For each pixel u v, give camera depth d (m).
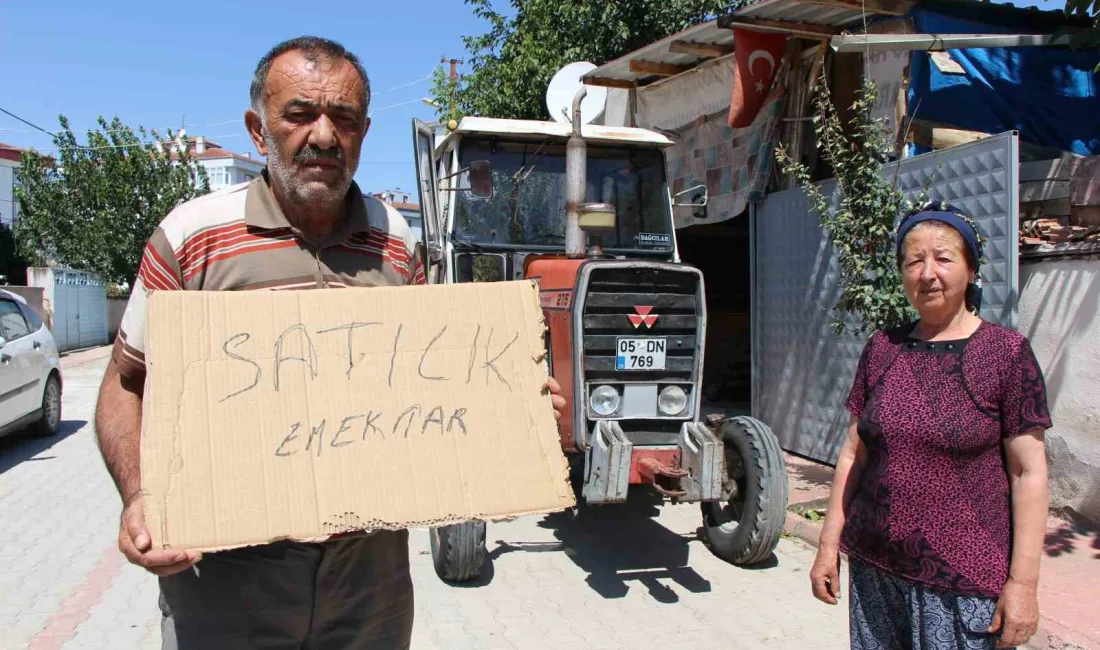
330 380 1.89
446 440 1.89
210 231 2.02
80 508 6.34
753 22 6.60
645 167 5.92
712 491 4.25
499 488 1.88
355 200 2.20
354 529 1.78
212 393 1.81
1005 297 5.32
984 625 2.18
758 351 7.98
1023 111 6.35
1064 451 5.38
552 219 5.66
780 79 7.38
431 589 4.62
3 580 4.78
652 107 9.66
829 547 2.54
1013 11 6.28
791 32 6.71
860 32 6.63
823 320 7.03
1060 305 5.41
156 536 1.67
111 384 1.98
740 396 10.30
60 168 26.73
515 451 1.92
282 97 1.96
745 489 4.86
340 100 1.97
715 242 10.92
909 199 6.05
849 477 2.55
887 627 2.39
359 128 2.06
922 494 2.25
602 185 5.78
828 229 5.87
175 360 1.81
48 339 9.19
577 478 5.36
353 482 1.81
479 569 4.64
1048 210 6.03
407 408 1.90
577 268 4.51
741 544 4.76
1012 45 5.53
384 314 1.98
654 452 4.51
